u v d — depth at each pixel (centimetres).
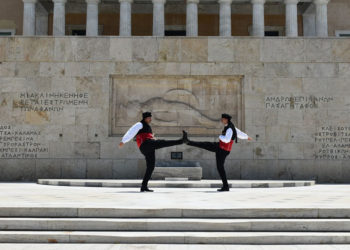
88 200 962
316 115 2038
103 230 742
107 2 3903
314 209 790
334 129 2028
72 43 2069
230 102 2064
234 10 3988
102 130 2022
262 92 2050
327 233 721
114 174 1995
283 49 2072
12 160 2002
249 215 788
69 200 960
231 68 2062
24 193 1195
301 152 2017
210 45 2075
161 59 2067
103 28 3938
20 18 3922
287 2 3591
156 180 1748
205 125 2055
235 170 2002
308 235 696
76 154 2011
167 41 2075
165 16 3956
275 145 2020
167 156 2016
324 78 2058
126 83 2072
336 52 2072
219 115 2061
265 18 4028
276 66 2062
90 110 2034
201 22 3934
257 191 1334
